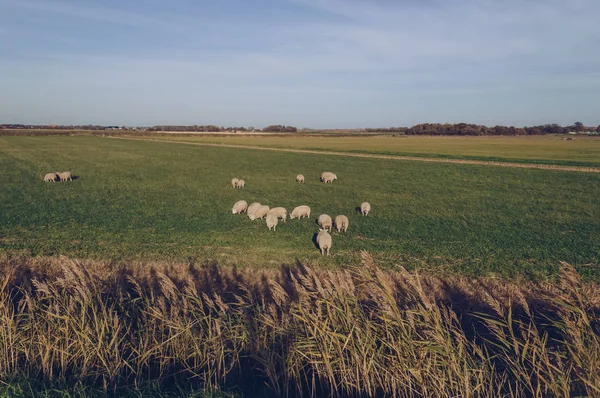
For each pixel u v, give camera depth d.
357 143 111.94
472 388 7.80
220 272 15.29
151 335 9.52
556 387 7.27
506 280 14.72
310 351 8.52
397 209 27.00
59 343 9.05
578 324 8.12
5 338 8.78
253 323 9.49
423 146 96.06
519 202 29.52
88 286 10.51
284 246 18.30
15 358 8.76
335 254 17.31
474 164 54.59
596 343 7.50
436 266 16.00
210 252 17.34
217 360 9.10
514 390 8.12
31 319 9.16
